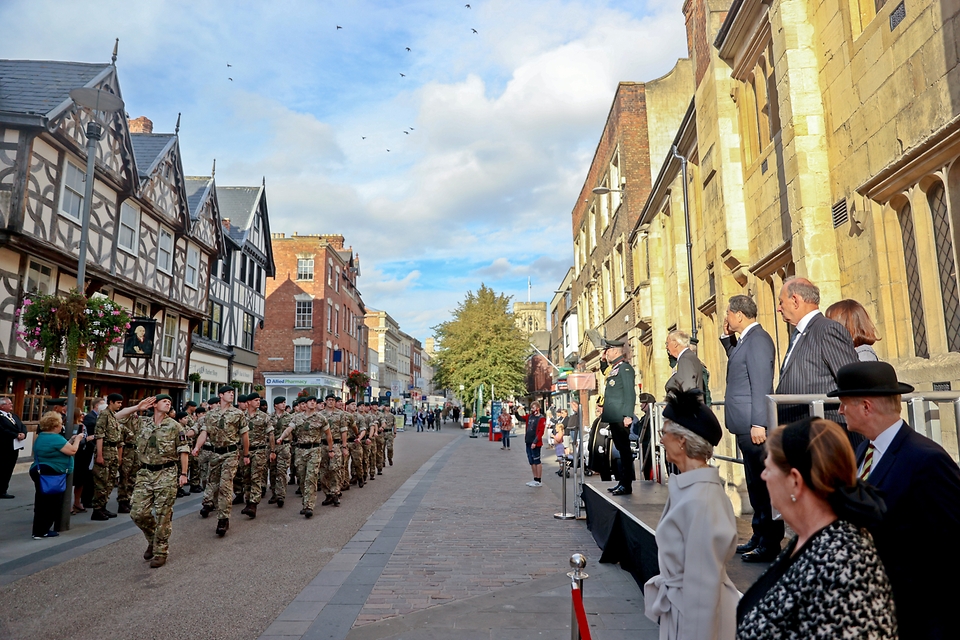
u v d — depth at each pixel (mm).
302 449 10172
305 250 43344
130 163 17391
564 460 9453
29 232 13562
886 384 2330
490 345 46625
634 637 4316
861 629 1517
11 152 13414
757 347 3941
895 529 2150
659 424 7617
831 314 3826
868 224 6785
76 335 9180
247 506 9664
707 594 2521
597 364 27641
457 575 6047
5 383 13695
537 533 8125
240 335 29234
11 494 11578
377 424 15828
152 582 5871
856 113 7043
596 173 28531
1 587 5699
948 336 5812
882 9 6480
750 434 3920
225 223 28859
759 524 3928
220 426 8414
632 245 21625
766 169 9648
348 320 51500
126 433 10195
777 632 1615
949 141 5379
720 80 11305
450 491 12594
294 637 4398
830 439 1681
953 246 5582
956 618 2061
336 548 7324
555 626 4578
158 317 20469
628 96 22688
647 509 5816
